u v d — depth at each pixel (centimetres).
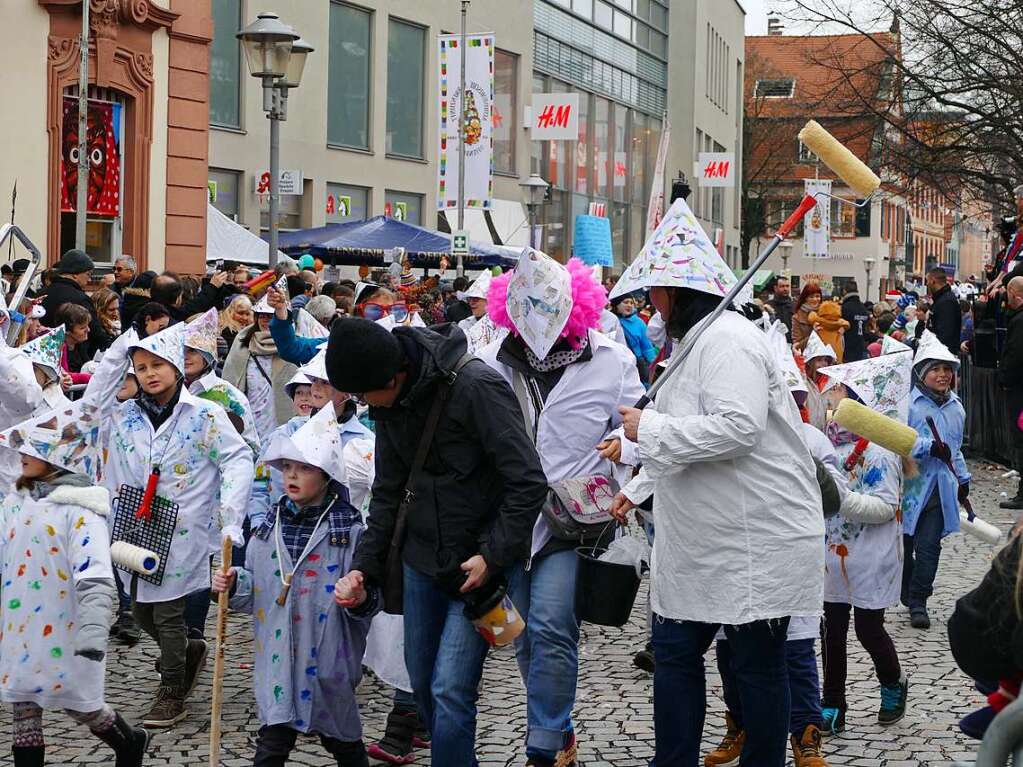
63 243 1928
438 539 489
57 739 639
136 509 665
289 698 553
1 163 1812
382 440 506
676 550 489
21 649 535
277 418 999
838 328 1189
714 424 466
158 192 2048
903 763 621
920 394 905
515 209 3497
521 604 552
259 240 2192
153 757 616
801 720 586
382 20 2922
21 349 734
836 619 667
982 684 308
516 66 3616
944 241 9750
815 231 2964
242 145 2519
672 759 497
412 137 3088
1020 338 1441
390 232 2236
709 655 825
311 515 563
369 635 625
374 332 472
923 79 2752
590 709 699
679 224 514
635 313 1498
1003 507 1443
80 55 1842
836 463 636
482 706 702
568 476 582
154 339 669
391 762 621
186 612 704
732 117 6253
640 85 4797
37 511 538
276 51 1479
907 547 910
